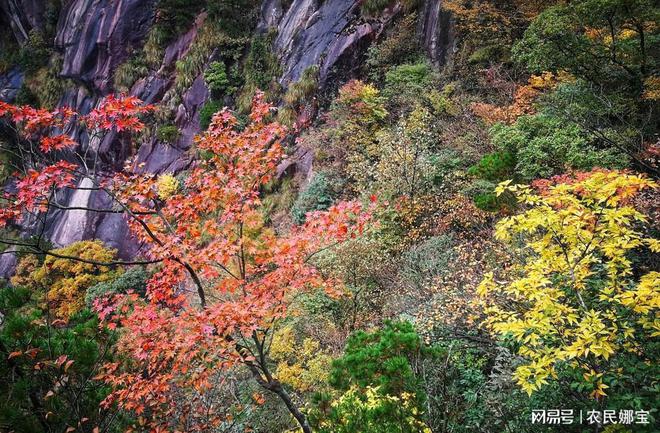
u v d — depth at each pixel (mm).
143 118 21016
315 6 18172
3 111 3967
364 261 9312
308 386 6996
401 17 15922
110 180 4809
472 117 12148
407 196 10570
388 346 4711
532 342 3383
